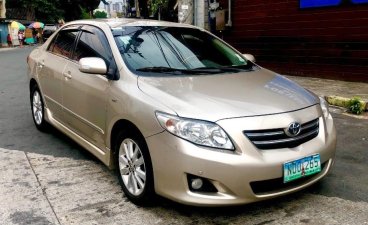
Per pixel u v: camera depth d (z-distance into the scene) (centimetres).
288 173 312
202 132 301
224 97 334
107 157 391
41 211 346
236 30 1188
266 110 321
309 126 337
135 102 340
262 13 1096
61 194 378
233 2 1181
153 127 318
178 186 307
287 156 312
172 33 450
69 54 486
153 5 1823
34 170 436
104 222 327
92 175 423
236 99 332
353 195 372
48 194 378
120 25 442
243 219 330
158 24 462
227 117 307
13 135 566
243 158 298
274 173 306
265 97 343
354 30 884
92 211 346
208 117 305
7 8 4891
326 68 960
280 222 325
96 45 435
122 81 372
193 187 307
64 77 470
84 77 427
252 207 349
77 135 463
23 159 471
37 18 5453
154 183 324
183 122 304
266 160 304
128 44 410
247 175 298
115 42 409
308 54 997
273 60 1093
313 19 966
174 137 304
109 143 384
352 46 894
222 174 296
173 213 340
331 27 929
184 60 414
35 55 582
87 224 324
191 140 301
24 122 636
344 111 692
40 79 545
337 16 912
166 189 315
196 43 450
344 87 848
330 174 420
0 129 597
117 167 376
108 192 382
